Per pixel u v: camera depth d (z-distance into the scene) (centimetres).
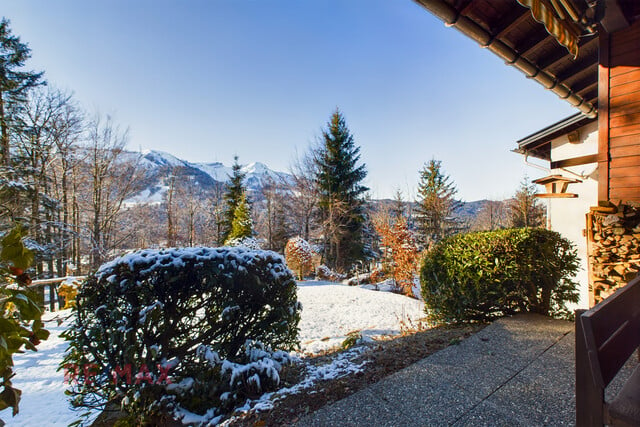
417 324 446
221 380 217
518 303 353
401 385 210
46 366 344
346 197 1873
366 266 1889
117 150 1562
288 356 252
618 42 315
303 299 687
